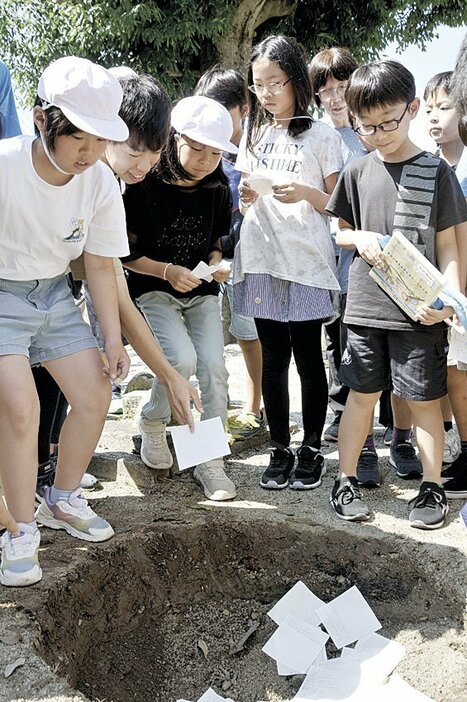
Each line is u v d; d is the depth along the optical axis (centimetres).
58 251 233
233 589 279
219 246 320
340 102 348
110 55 1132
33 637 201
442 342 265
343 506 275
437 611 245
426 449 272
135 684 242
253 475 323
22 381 219
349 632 248
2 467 224
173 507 289
